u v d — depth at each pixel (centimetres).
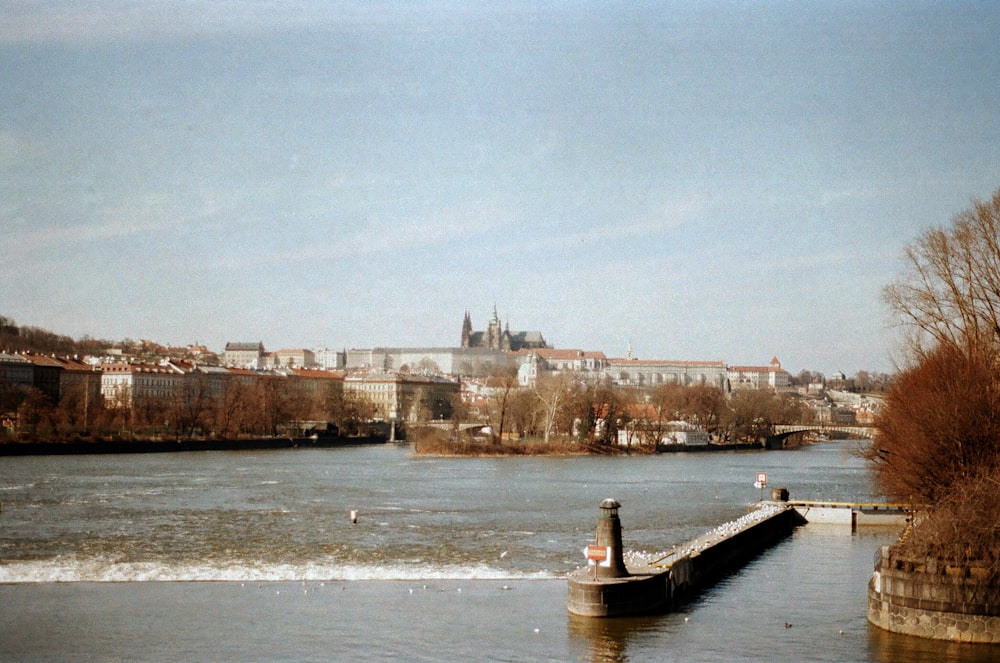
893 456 11694
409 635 8012
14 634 8069
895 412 12681
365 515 15625
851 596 9456
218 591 9562
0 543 12500
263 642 7838
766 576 10512
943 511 8181
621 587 8375
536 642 7812
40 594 9438
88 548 12156
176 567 10800
